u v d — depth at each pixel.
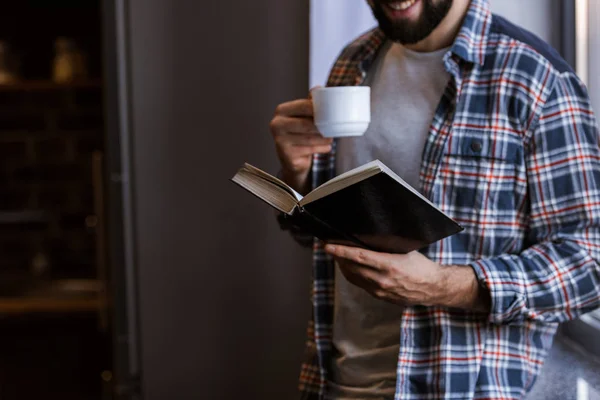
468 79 1.24
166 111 2.27
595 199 1.18
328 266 1.44
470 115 1.23
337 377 1.38
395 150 1.32
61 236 3.71
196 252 2.30
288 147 1.38
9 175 3.71
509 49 1.23
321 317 1.44
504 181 1.22
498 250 1.23
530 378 1.28
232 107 2.27
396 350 1.29
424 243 1.10
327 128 1.27
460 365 1.23
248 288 2.31
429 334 1.25
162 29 2.25
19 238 3.70
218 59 2.26
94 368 3.27
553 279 1.17
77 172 3.70
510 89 1.21
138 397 2.30
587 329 1.63
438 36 1.29
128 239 2.26
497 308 1.17
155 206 2.28
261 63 2.26
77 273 3.69
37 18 3.64
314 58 2.00
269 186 1.15
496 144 1.21
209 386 2.33
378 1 1.25
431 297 1.18
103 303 3.03
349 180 1.01
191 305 2.31
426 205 1.00
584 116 1.21
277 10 2.24
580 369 1.48
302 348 2.31
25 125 3.69
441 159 1.24
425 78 1.31
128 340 2.28
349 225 1.09
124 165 2.25
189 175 2.28
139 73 2.26
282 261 2.29
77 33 3.66
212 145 2.28
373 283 1.18
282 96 2.26
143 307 2.30
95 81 3.50
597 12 1.69
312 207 1.07
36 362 3.26
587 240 1.19
